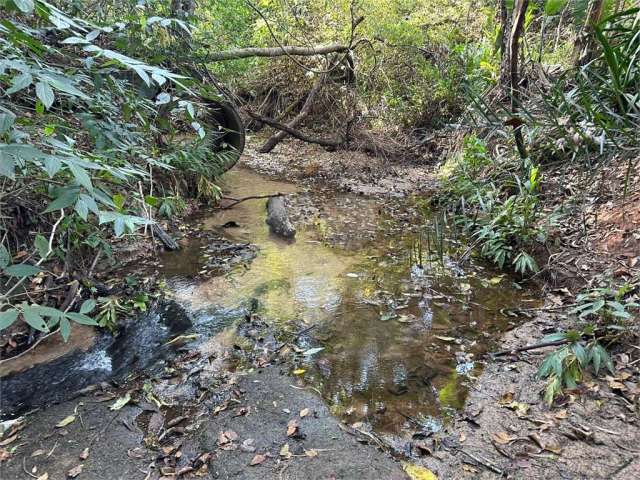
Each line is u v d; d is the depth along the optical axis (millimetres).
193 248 4137
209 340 2809
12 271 1327
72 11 3223
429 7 8836
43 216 3170
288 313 3117
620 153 3215
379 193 5910
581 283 3197
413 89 8062
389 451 1987
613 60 3256
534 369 2475
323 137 8195
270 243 4301
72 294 3068
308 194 5840
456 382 2432
